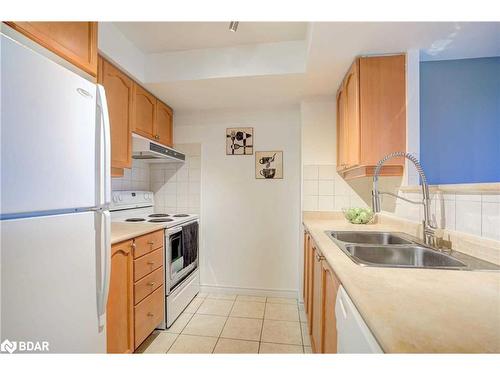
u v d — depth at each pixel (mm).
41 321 826
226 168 2898
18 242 754
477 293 758
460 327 581
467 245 1147
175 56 2098
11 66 731
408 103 1708
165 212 2990
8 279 729
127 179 2613
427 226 1357
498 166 1733
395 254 1352
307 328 2141
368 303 688
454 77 1775
